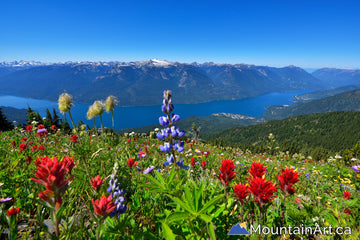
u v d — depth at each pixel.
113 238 2.41
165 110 2.64
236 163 7.62
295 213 3.22
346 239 2.98
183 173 4.22
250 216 3.09
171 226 2.51
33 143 8.16
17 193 3.40
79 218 3.13
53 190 1.83
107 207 1.96
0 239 2.44
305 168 10.71
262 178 2.90
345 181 6.91
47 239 2.48
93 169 4.48
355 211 3.80
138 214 3.31
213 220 2.74
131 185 4.19
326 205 4.34
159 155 7.39
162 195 3.58
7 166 4.80
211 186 3.81
